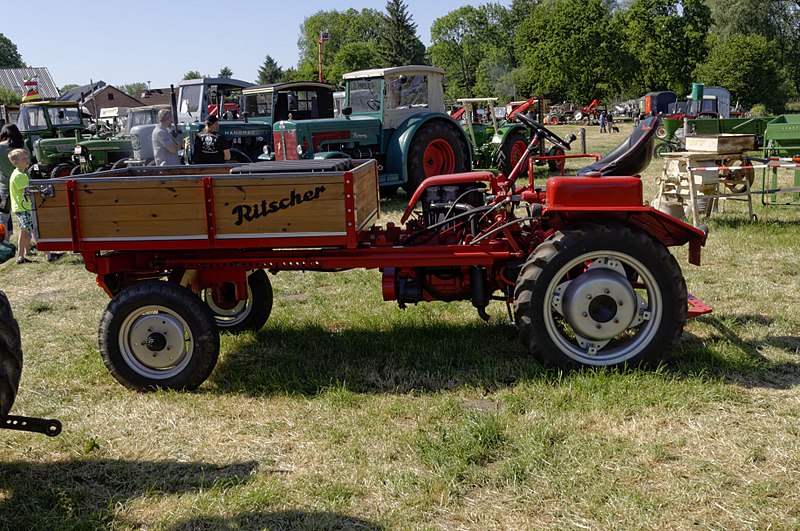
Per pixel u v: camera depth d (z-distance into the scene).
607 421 3.65
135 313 4.27
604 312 4.13
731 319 5.16
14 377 3.25
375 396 4.14
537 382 4.13
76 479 3.39
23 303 6.74
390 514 2.96
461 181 4.71
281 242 4.11
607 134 33.88
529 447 3.38
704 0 62.47
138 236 4.14
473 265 4.44
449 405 3.92
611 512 2.88
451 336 5.05
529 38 72.56
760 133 18.73
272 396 4.21
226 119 15.38
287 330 5.40
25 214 8.55
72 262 8.63
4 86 61.81
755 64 53.75
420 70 12.53
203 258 4.48
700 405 3.78
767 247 7.47
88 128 17.73
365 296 6.25
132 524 3.00
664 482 3.09
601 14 58.06
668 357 4.21
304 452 3.54
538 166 16.09
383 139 12.43
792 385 4.03
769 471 3.15
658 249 4.10
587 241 4.08
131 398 4.27
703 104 27.02
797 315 5.25
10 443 3.71
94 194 4.12
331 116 14.47
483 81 87.94
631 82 58.25
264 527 2.92
